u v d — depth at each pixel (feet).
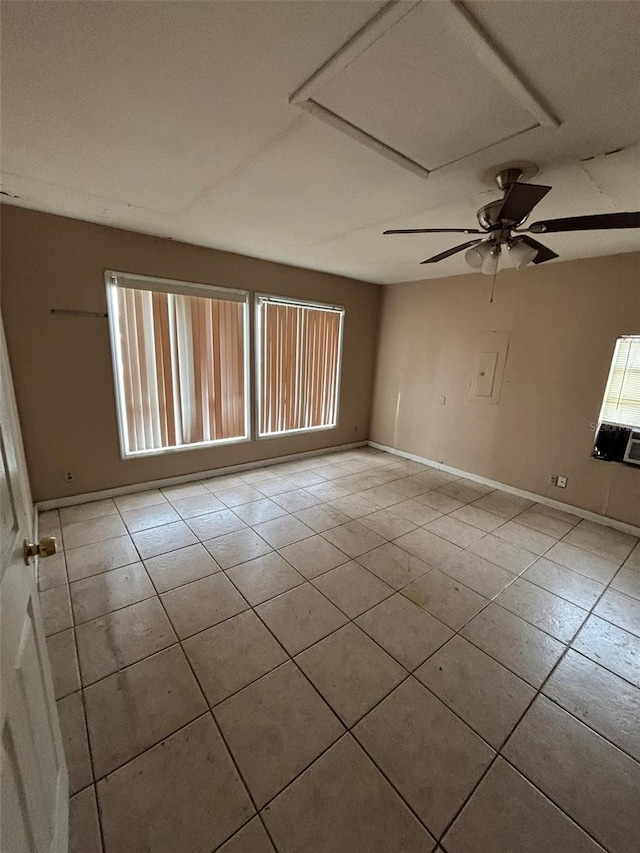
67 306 9.55
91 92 4.50
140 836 3.64
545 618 6.89
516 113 4.61
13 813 2.06
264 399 14.14
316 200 7.57
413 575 8.03
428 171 6.19
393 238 9.83
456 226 8.74
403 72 4.01
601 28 3.34
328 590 7.41
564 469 11.60
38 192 7.59
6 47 3.76
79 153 5.95
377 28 3.47
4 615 2.29
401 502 11.86
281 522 10.16
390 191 6.98
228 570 7.92
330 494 12.26
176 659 5.66
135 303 10.66
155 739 4.52
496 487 13.37
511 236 6.61
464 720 4.92
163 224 9.43
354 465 15.37
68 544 8.67
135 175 6.72
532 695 5.33
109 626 6.25
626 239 8.78
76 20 3.46
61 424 10.01
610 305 10.32
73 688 5.13
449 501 12.07
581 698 5.32
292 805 3.93
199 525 9.80
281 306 13.83
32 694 2.80
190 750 4.42
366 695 5.21
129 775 4.13
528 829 3.83
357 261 12.57
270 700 5.08
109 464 11.02
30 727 2.65
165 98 4.60
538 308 11.77
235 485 12.69
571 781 4.28
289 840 3.66
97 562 8.03
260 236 10.17
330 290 15.08
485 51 3.67
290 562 8.31
